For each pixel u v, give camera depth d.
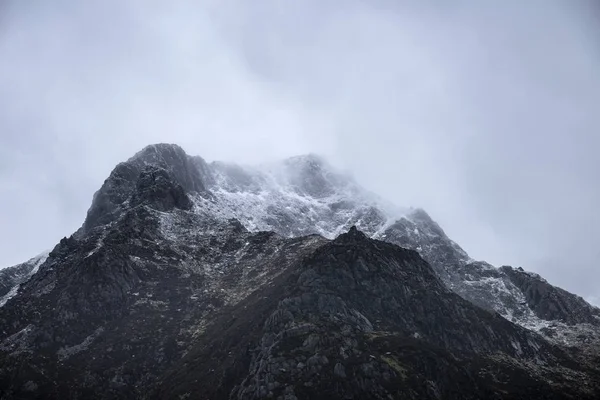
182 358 187.50
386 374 154.75
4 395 165.88
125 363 185.50
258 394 150.00
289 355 159.25
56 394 169.25
